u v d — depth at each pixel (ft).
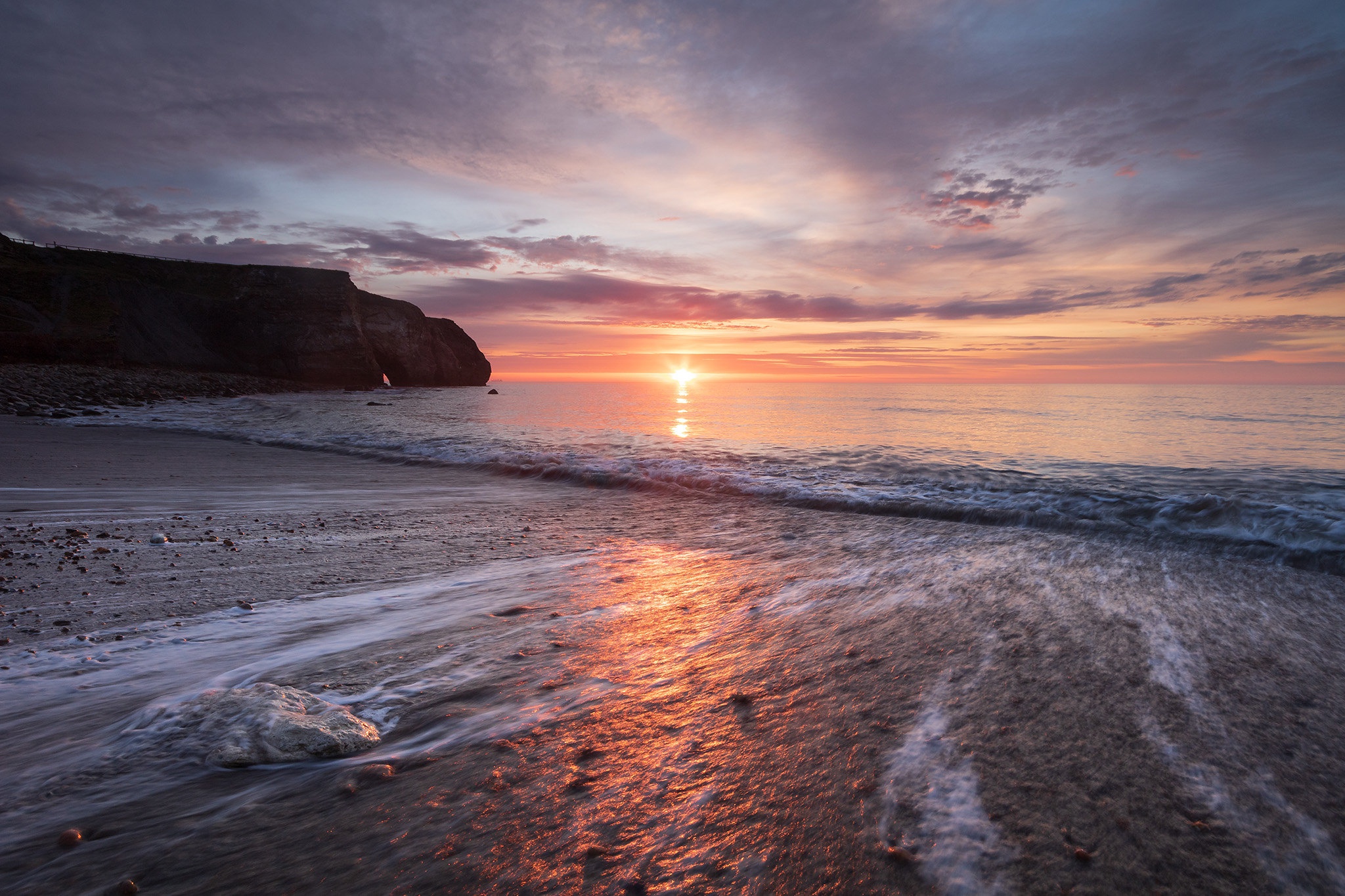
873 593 14.75
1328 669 10.20
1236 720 8.40
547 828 6.44
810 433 64.80
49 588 14.94
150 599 14.32
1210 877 5.49
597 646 11.73
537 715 8.96
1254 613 13.16
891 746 7.80
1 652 11.11
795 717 8.67
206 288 214.28
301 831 6.44
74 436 52.31
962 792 6.81
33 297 161.38
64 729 8.46
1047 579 15.92
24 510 24.23
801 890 5.46
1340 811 6.41
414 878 5.74
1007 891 5.35
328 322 217.36
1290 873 5.54
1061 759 7.43
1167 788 6.84
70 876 5.78
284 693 9.27
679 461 40.24
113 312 168.86
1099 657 10.62
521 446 50.16
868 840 6.07
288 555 18.58
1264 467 38.04
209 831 6.45
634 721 8.75
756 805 6.70
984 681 9.67
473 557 18.81
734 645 11.61
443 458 42.98
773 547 20.45
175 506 25.89
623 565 18.12
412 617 13.39
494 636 12.26
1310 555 18.01
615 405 133.18
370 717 8.98
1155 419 79.71
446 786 7.20
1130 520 22.84
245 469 37.42
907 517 25.90
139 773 7.46
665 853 6.02
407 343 267.18
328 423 74.13
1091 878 5.49
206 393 130.52
